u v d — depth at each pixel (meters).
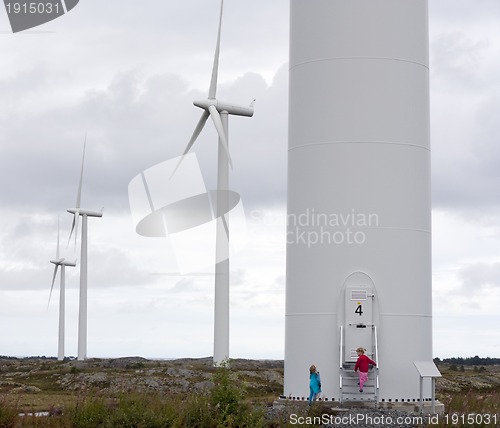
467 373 65.38
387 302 31.42
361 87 31.91
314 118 32.25
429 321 32.53
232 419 25.33
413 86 32.56
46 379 58.59
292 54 33.53
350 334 31.19
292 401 31.47
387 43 32.19
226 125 44.16
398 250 31.64
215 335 41.62
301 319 32.06
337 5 32.31
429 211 32.94
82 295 76.25
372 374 30.91
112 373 60.31
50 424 26.20
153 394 30.89
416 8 33.03
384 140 31.78
